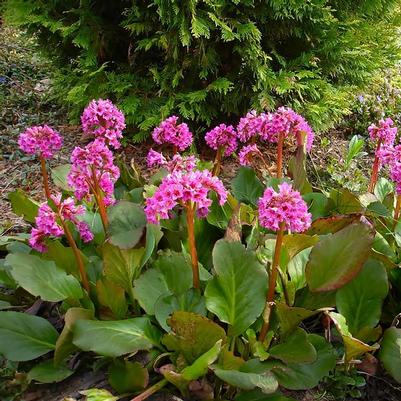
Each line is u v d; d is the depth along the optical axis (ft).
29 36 14.57
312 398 6.40
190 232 6.19
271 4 11.59
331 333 6.97
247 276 6.28
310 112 13.08
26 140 7.53
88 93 13.46
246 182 8.75
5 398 6.33
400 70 19.16
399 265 6.98
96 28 12.85
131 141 13.69
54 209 6.88
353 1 13.51
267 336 6.26
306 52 13.37
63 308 6.82
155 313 6.28
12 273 6.14
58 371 6.31
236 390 6.21
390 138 8.47
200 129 13.25
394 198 9.10
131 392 6.08
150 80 13.29
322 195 8.53
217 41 12.27
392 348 6.09
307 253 7.29
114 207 6.58
